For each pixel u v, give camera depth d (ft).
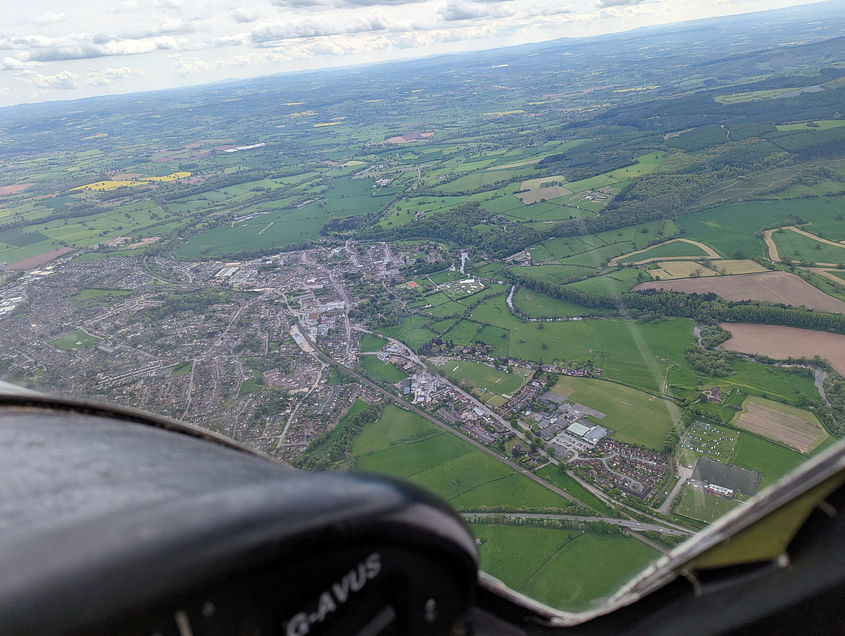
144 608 3.87
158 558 4.00
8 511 5.02
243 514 4.78
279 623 5.09
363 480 6.49
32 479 6.20
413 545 6.51
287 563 4.94
